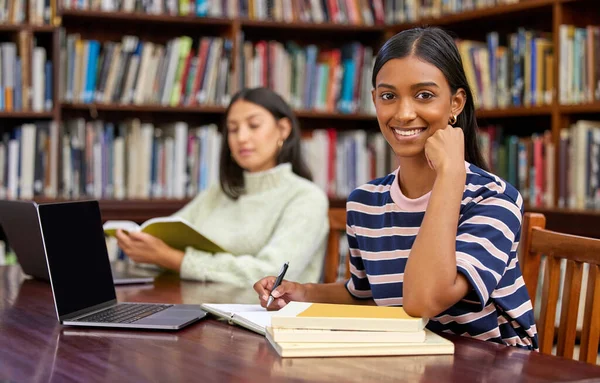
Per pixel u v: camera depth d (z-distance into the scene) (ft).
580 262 4.95
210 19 11.81
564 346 4.99
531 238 5.35
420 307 3.99
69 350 4.09
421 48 4.45
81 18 11.88
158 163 11.82
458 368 3.64
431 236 4.09
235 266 7.08
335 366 3.67
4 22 11.22
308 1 12.29
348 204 5.17
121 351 4.05
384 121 4.56
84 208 5.28
